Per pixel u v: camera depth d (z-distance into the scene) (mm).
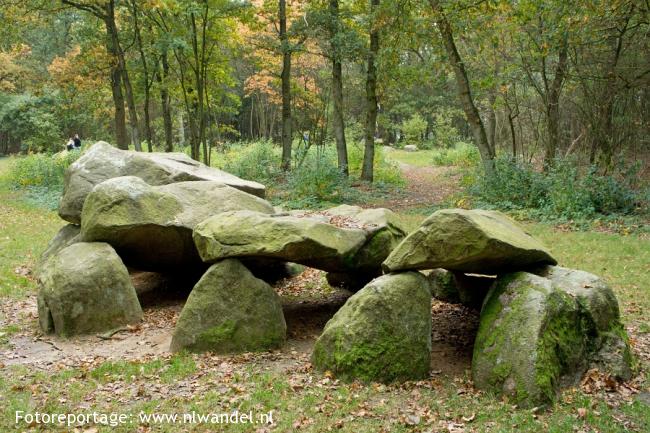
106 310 7824
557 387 5598
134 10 22250
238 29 26328
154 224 8445
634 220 14352
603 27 16188
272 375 6250
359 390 5836
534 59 18359
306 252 7172
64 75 24172
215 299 7059
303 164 22656
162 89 24844
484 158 18469
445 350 7102
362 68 23969
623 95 18875
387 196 20531
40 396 5758
